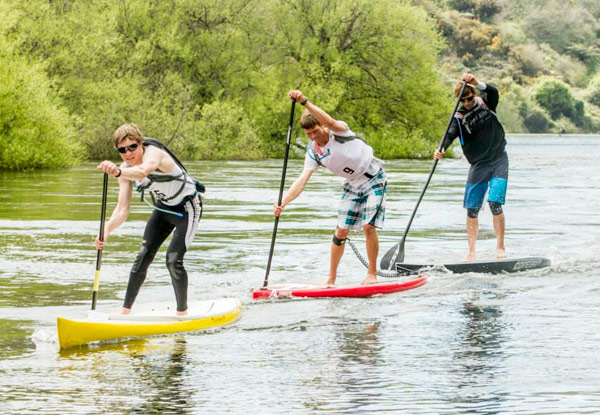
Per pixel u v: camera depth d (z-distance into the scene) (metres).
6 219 19.83
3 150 39.75
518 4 199.75
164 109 53.09
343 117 62.19
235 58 59.94
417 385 7.52
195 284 12.23
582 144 105.69
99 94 51.50
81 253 14.95
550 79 170.88
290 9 60.81
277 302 11.23
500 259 13.75
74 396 7.18
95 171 39.16
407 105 62.25
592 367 8.09
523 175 41.75
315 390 7.38
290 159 56.81
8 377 7.71
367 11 60.03
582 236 18.02
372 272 12.32
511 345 8.93
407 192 29.45
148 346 8.89
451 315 10.45
